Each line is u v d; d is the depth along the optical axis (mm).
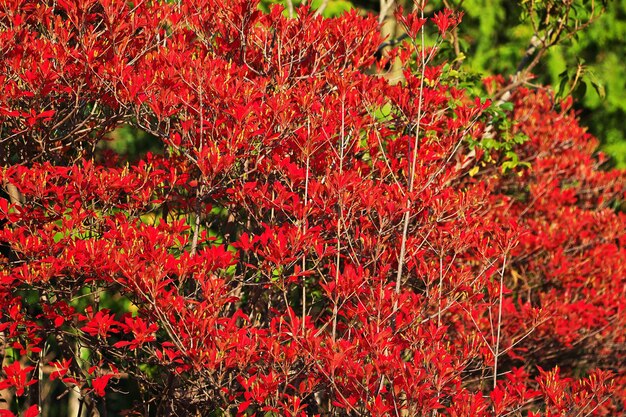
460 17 5359
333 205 5477
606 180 9352
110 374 5316
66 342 5898
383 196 5469
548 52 13664
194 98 5543
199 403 5840
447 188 5770
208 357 4652
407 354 5836
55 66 5387
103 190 5422
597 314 7918
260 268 5363
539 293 8250
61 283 5742
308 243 5078
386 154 6051
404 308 5113
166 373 6051
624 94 14398
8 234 5152
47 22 5512
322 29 5992
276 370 5074
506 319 7480
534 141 8672
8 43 5281
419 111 5305
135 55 5836
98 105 6328
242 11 5809
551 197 8531
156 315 4965
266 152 5441
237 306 6301
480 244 5535
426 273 5473
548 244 8031
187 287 6219
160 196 6324
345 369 4750
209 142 5449
